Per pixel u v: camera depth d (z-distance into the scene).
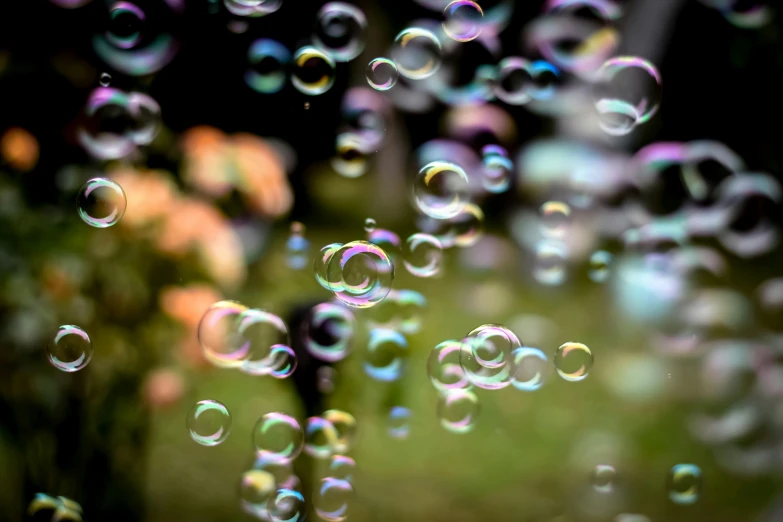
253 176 1.00
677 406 1.56
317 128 1.19
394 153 2.82
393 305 1.08
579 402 1.59
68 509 0.97
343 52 1.06
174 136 1.03
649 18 2.40
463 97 1.25
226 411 0.97
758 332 1.79
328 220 2.55
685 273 1.65
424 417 1.43
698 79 2.39
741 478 1.35
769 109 2.27
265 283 1.05
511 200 2.32
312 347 0.93
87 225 0.98
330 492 1.01
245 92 1.13
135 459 1.02
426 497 1.26
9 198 0.97
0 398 0.98
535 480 1.32
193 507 1.18
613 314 1.92
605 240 1.91
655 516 1.26
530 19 1.74
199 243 0.97
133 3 1.02
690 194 1.75
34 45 1.01
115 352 0.98
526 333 1.88
